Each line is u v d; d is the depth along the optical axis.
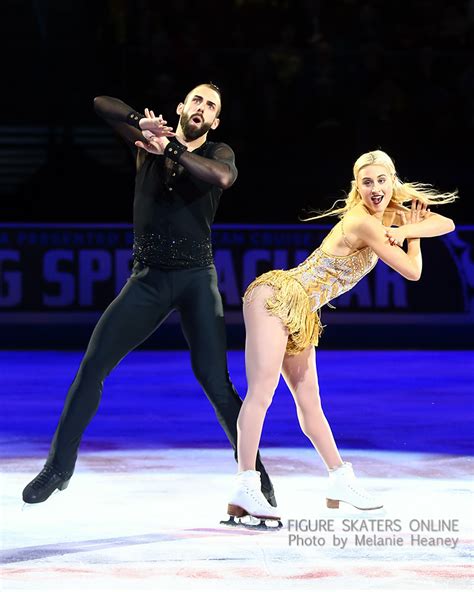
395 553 9.62
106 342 11.45
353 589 8.50
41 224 30.25
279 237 30.44
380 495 12.12
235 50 33.38
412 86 33.38
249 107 33.31
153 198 11.48
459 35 34.78
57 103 35.66
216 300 11.54
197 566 9.21
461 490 12.41
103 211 33.09
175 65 33.38
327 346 30.52
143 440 16.09
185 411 19.03
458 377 24.09
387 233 11.19
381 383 23.02
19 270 30.22
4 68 35.72
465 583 8.66
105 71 35.03
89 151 35.06
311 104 33.31
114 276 30.33
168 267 11.45
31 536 10.27
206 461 14.36
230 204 32.84
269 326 11.20
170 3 34.97
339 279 11.51
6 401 20.33
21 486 12.65
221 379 11.41
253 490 10.71
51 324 30.23
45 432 16.81
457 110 33.34
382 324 30.55
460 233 30.75
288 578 8.83
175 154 11.16
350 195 11.83
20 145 35.22
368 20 34.50
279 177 33.09
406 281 30.55
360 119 33.19
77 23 37.28
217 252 30.30
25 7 36.78
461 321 30.66
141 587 8.57
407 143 33.25
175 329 30.36
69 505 11.64
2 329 30.19
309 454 14.88
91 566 9.21
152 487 12.63
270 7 34.91
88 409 11.40
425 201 11.62
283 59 33.28
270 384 11.18
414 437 16.36
